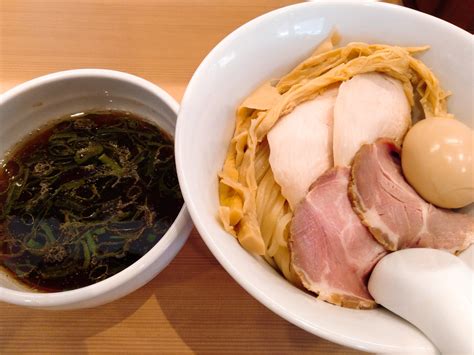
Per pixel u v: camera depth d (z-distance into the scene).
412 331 0.22
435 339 0.21
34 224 0.27
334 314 0.23
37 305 0.21
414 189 0.28
